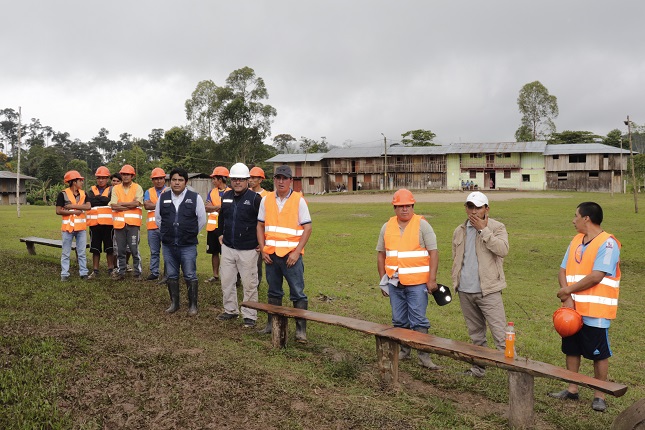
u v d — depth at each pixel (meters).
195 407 4.18
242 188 7.05
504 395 5.11
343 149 71.69
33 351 5.06
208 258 14.29
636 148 81.81
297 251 6.46
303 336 6.51
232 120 69.62
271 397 4.47
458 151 63.50
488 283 5.55
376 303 9.50
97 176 10.05
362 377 5.26
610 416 4.82
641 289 11.76
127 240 9.98
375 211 33.91
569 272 5.23
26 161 93.94
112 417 3.97
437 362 6.30
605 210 30.09
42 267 10.74
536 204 35.81
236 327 7.00
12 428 3.66
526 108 81.75
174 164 68.94
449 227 23.58
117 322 6.69
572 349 5.18
